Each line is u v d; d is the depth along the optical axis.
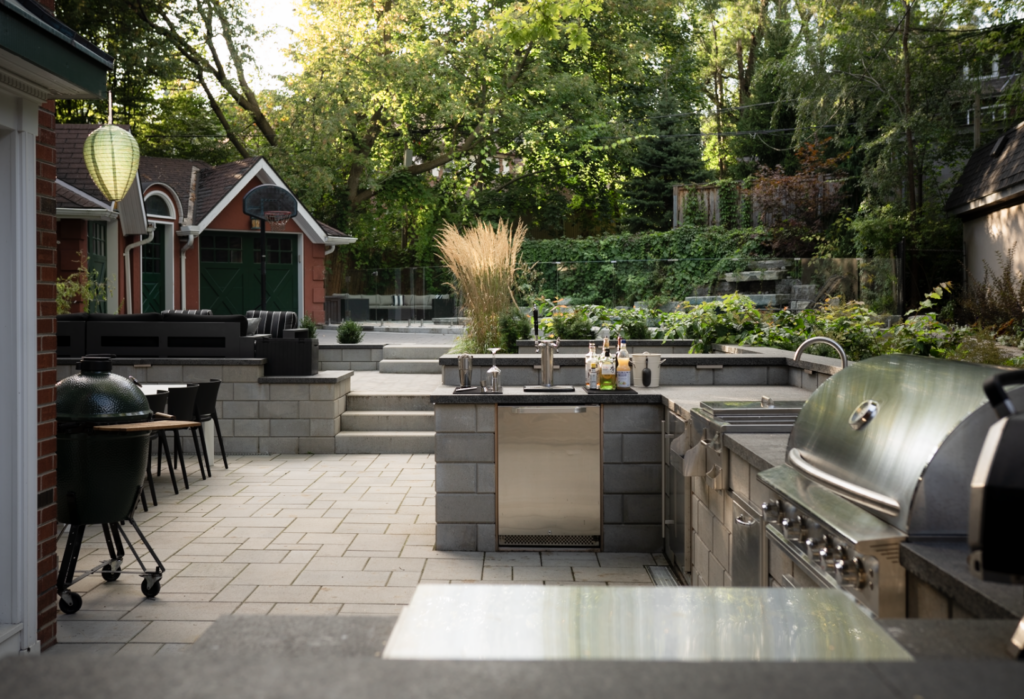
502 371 6.00
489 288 8.73
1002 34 15.59
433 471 7.37
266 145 23.12
